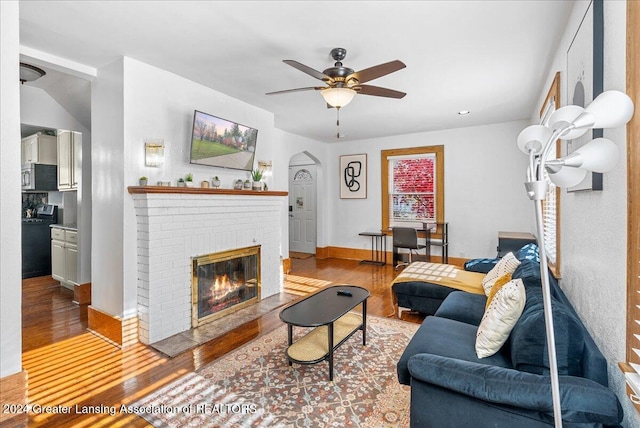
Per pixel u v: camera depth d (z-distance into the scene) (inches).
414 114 192.5
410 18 91.8
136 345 115.7
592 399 48.6
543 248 34.2
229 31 98.5
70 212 197.5
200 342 117.6
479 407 56.3
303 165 310.2
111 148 119.7
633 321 45.7
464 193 231.6
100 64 120.7
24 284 192.4
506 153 216.7
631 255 46.1
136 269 118.7
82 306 154.6
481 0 83.8
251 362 103.1
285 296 172.1
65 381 92.7
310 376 94.8
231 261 149.1
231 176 157.0
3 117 49.9
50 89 141.1
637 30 44.1
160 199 116.6
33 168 208.4
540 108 153.0
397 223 259.1
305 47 108.6
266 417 77.4
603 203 60.2
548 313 33.8
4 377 49.7
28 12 88.3
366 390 87.9
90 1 83.3
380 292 181.8
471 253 229.9
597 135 62.1
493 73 131.3
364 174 273.3
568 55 89.1
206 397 85.2
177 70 127.5
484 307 107.0
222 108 152.6
